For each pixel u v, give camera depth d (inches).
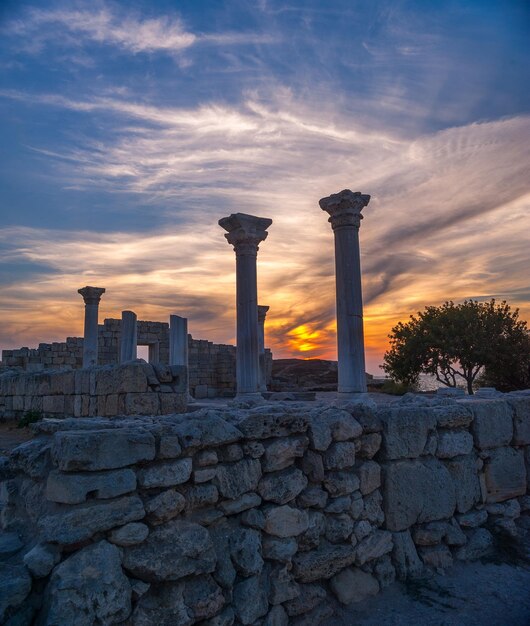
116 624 136.8
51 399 518.3
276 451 193.8
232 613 162.1
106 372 430.0
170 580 150.3
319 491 204.4
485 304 1158.3
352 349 480.1
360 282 492.7
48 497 148.1
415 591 212.1
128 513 148.2
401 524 228.2
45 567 136.9
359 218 502.3
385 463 233.1
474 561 243.4
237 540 173.3
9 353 1051.3
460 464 261.7
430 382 1385.3
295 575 187.3
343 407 242.8
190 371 1227.2
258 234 561.9
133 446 155.3
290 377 1339.8
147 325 1208.8
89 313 985.5
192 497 166.1
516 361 1095.6
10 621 127.8
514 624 187.8
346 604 195.8
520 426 295.4
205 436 172.9
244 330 549.3
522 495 290.8
